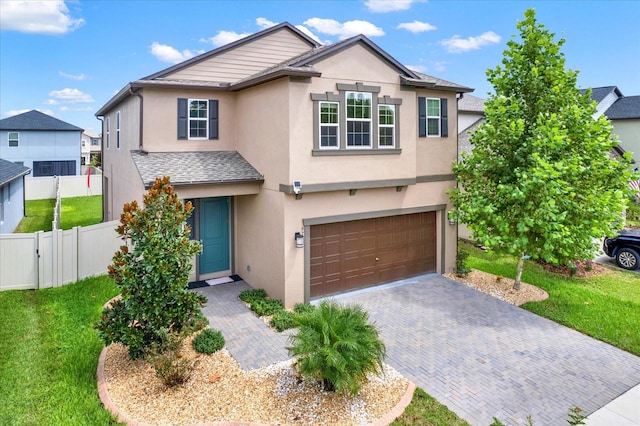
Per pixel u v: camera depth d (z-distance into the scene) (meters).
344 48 11.58
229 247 14.34
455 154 14.85
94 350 8.56
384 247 13.59
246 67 15.46
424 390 7.63
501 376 8.15
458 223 14.45
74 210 26.03
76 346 8.67
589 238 11.24
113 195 19.03
